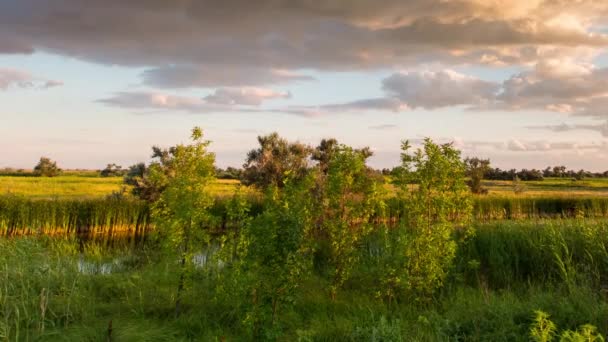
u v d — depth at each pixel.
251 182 26.52
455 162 10.21
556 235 11.86
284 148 27.00
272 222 7.79
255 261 7.75
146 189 26.25
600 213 30.31
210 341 7.41
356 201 10.77
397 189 10.91
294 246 7.86
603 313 7.38
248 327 7.65
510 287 10.77
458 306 8.79
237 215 8.46
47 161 75.50
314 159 27.17
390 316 8.88
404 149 10.44
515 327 7.14
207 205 9.42
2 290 9.22
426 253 9.83
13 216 22.44
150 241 17.50
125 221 25.52
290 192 8.75
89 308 9.02
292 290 8.10
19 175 76.94
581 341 4.98
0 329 7.30
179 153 9.38
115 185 50.00
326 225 10.62
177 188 9.19
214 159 9.44
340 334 7.63
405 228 10.05
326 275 11.67
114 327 7.67
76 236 23.17
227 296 8.26
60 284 10.43
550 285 9.91
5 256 11.39
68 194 38.34
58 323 8.13
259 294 7.82
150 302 9.74
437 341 6.80
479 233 13.23
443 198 10.03
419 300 9.74
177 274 9.19
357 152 10.76
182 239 9.21
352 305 9.61
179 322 8.39
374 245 13.13
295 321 8.60
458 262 12.12
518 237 12.70
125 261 14.64
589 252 11.05
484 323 7.48
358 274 11.83
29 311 8.49
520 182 81.06
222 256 8.38
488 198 34.12
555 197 36.88
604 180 93.44
